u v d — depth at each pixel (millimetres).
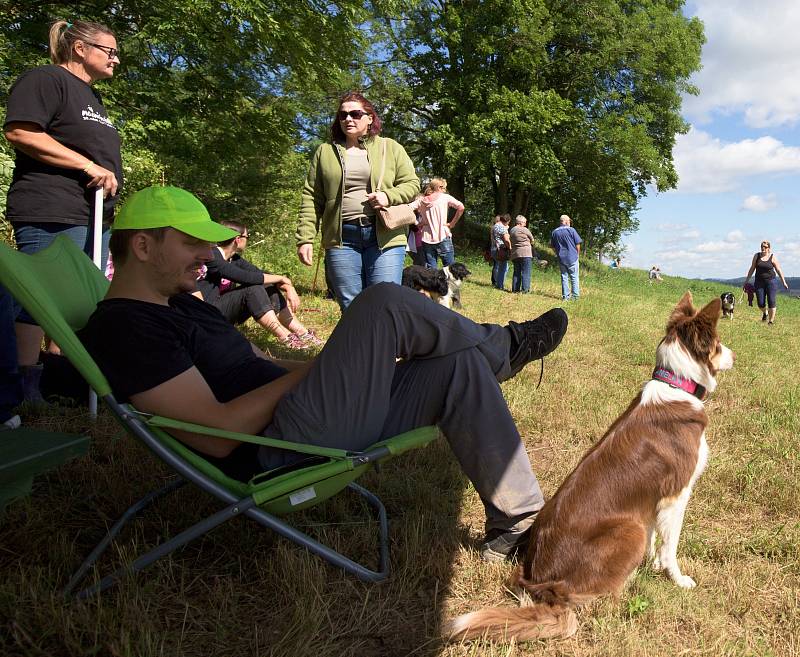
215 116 12148
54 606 2016
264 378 2430
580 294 16031
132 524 2666
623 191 29500
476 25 25016
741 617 2332
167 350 2047
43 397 3971
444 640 2100
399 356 2369
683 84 28703
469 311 10875
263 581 2350
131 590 2145
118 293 2178
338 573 2471
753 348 8859
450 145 24359
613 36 26188
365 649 2068
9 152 5664
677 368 2594
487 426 2436
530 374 6039
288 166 15289
